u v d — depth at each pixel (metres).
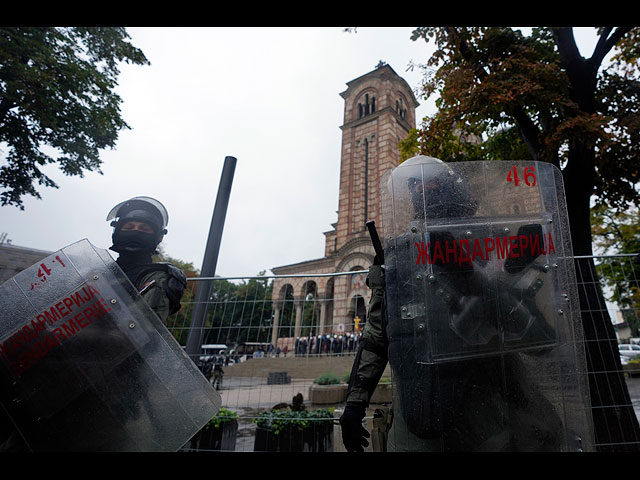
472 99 4.22
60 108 9.32
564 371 1.24
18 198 9.97
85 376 1.19
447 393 1.18
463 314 1.25
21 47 8.34
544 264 1.33
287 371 4.22
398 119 30.14
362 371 1.47
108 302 1.28
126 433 1.15
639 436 2.95
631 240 15.63
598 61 4.50
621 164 4.83
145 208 1.85
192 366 1.26
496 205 1.37
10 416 1.15
